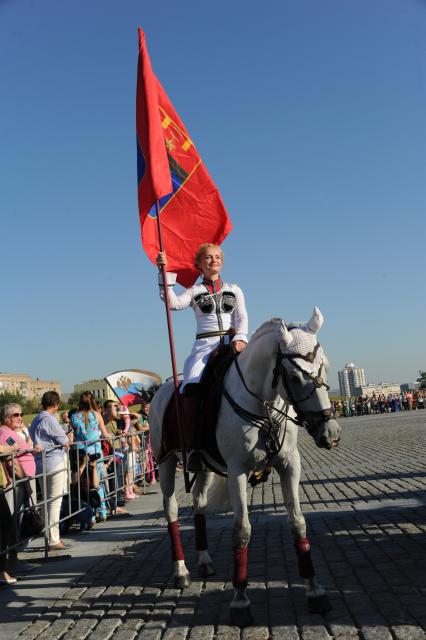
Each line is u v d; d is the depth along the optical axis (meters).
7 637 4.77
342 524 7.74
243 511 4.58
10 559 6.89
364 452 18.41
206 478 6.02
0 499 6.68
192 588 5.55
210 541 7.66
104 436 10.61
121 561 7.02
